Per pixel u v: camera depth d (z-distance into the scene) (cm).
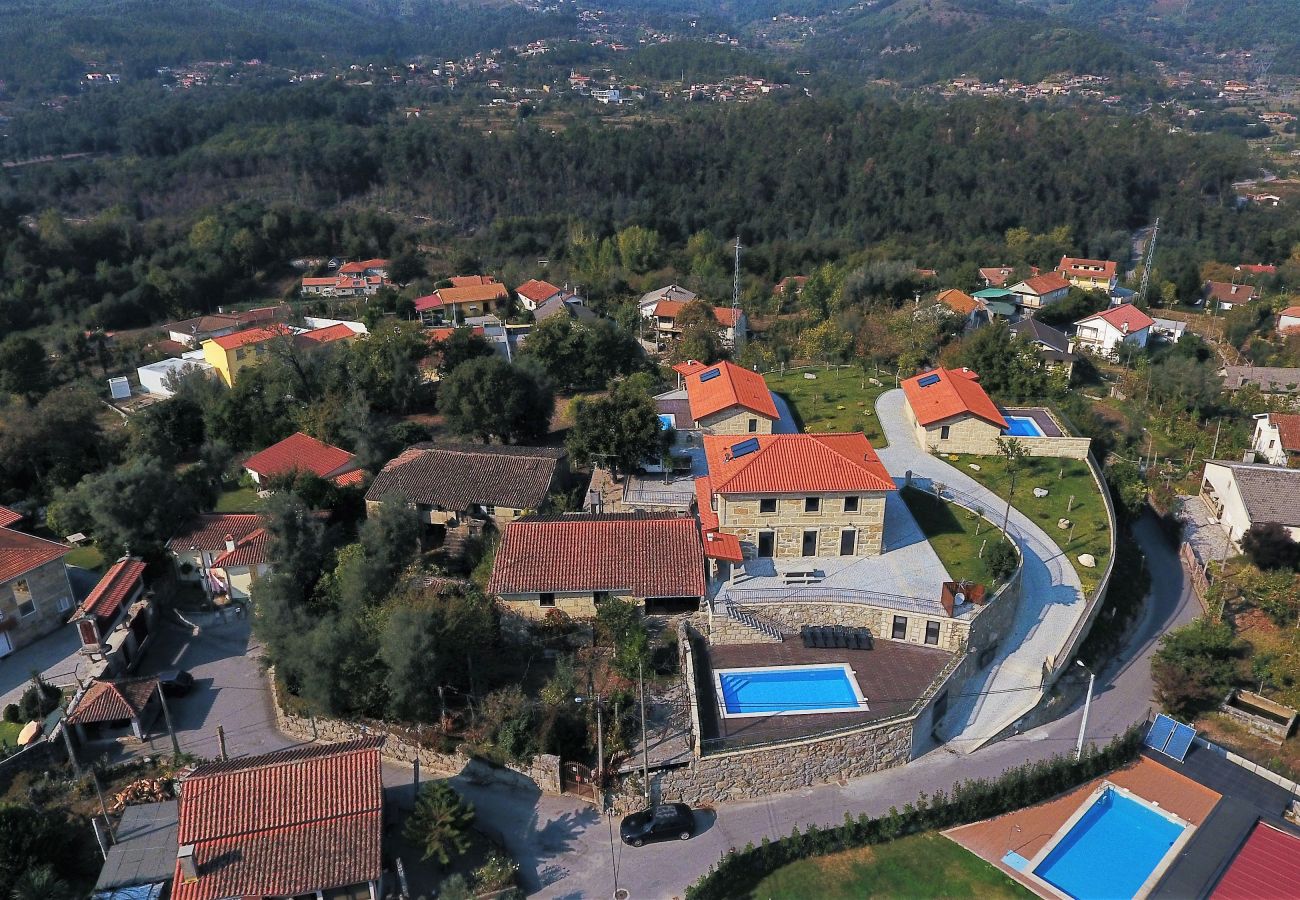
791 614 5169
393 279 17112
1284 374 10656
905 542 5888
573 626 5131
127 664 5212
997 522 6275
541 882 3850
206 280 16288
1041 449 7325
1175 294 15462
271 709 4925
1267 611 6084
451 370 9194
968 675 5066
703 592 5056
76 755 4572
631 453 6594
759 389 7819
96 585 5822
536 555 5262
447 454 6681
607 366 9956
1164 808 4394
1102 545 6188
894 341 10375
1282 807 4462
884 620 5144
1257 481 7069
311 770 3891
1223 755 4806
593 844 4056
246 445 8431
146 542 5959
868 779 4506
